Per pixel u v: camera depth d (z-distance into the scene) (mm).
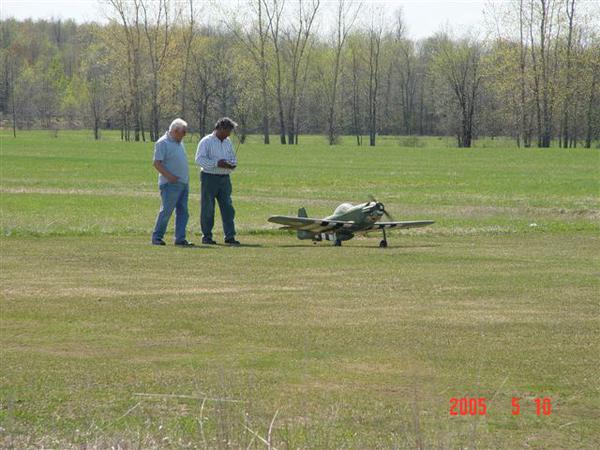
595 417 13539
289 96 199625
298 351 17234
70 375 15500
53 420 13109
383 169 97500
